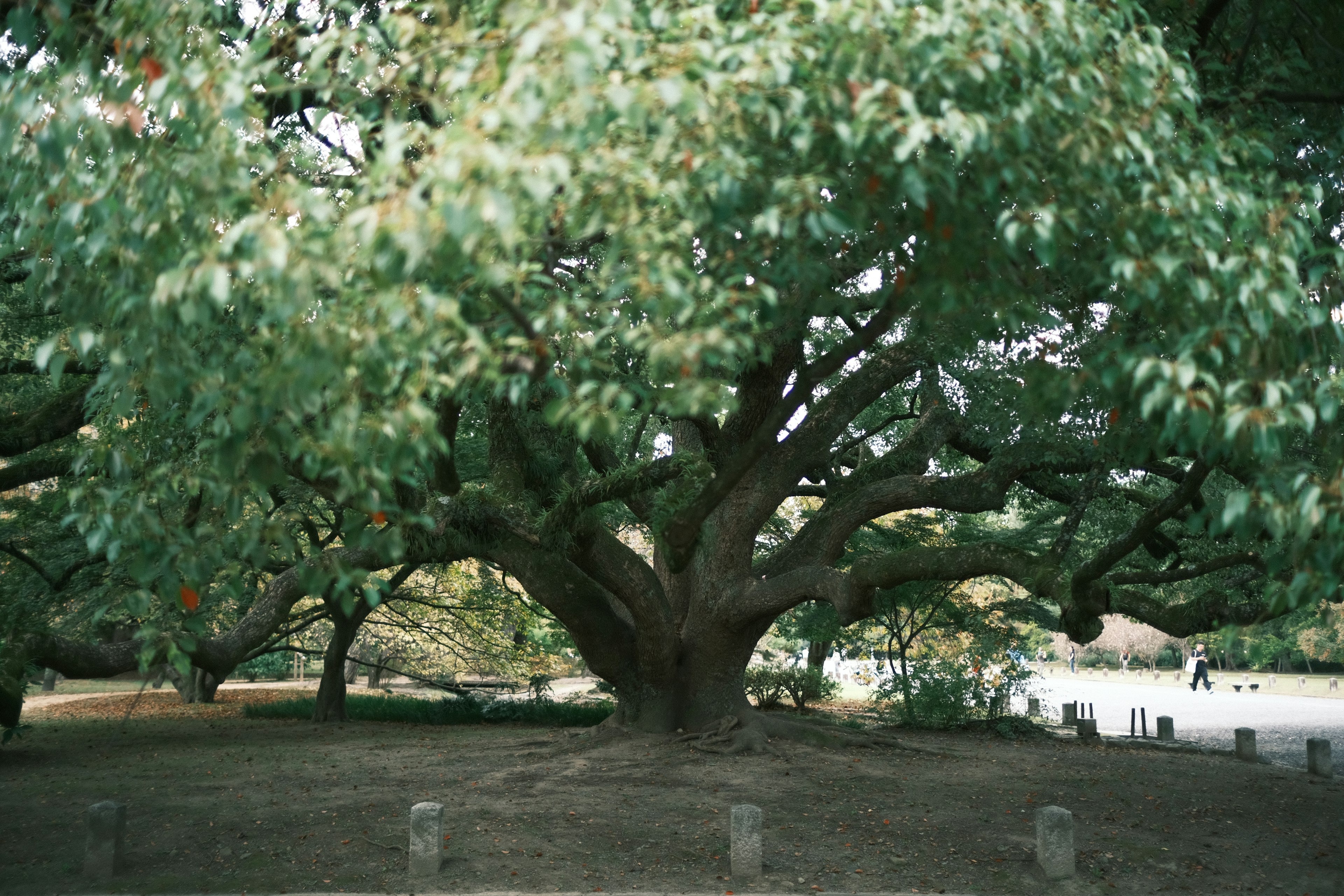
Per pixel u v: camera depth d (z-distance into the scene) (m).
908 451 17.22
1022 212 3.73
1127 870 9.20
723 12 4.12
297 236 3.31
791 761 14.52
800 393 5.44
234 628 14.72
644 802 11.71
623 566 15.39
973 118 3.39
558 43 2.93
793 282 5.57
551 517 13.55
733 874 8.82
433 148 3.71
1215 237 3.94
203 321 3.32
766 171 4.00
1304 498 3.49
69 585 15.98
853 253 5.02
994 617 24.00
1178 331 4.09
